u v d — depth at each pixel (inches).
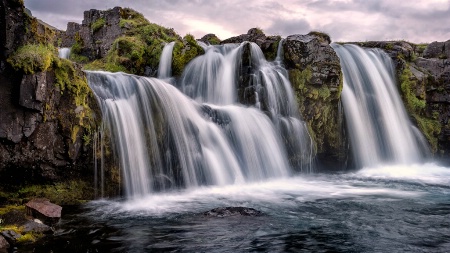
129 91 470.9
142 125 458.3
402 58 840.9
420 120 788.0
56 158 389.1
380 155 724.0
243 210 370.9
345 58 745.0
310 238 304.8
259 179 546.3
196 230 319.3
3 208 347.9
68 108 392.8
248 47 652.1
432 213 382.0
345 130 683.4
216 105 589.9
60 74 389.7
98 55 789.2
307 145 616.4
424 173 665.6
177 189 472.4
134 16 805.2
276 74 623.2
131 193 433.7
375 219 359.3
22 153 371.6
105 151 416.2
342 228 330.6
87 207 388.5
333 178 596.7
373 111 740.7
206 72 686.5
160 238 300.4
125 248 279.1
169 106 492.7
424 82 802.8
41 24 413.7
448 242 297.1
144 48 720.3
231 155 529.0
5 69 363.9
